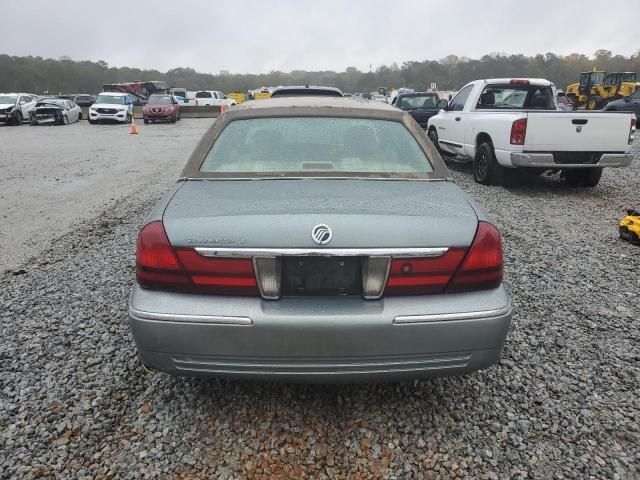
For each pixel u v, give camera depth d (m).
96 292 4.07
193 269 2.19
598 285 4.29
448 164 11.81
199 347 2.18
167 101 29.81
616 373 2.96
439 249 2.20
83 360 3.05
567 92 35.38
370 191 2.57
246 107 3.36
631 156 7.98
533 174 10.08
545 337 3.37
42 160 12.77
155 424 2.51
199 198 2.48
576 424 2.52
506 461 2.29
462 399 2.73
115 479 2.16
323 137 3.05
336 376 2.22
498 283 2.33
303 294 2.21
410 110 14.83
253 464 2.27
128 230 5.98
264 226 2.17
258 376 2.23
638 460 2.29
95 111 27.73
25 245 5.45
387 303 2.19
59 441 2.37
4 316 3.64
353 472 2.24
